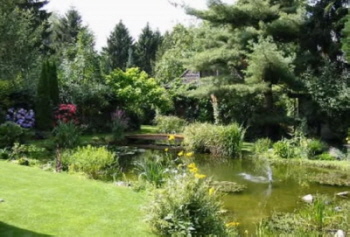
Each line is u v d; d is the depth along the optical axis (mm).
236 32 18422
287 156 13836
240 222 6762
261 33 17562
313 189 9344
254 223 6715
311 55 17078
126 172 10227
